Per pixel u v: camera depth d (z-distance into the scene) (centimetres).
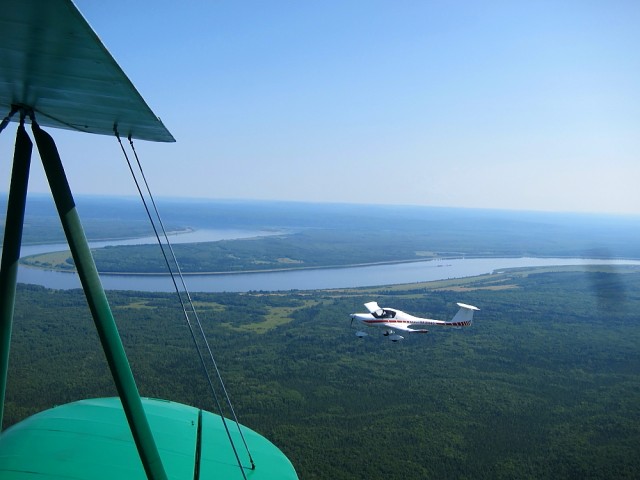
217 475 1336
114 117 1012
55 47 712
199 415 1678
